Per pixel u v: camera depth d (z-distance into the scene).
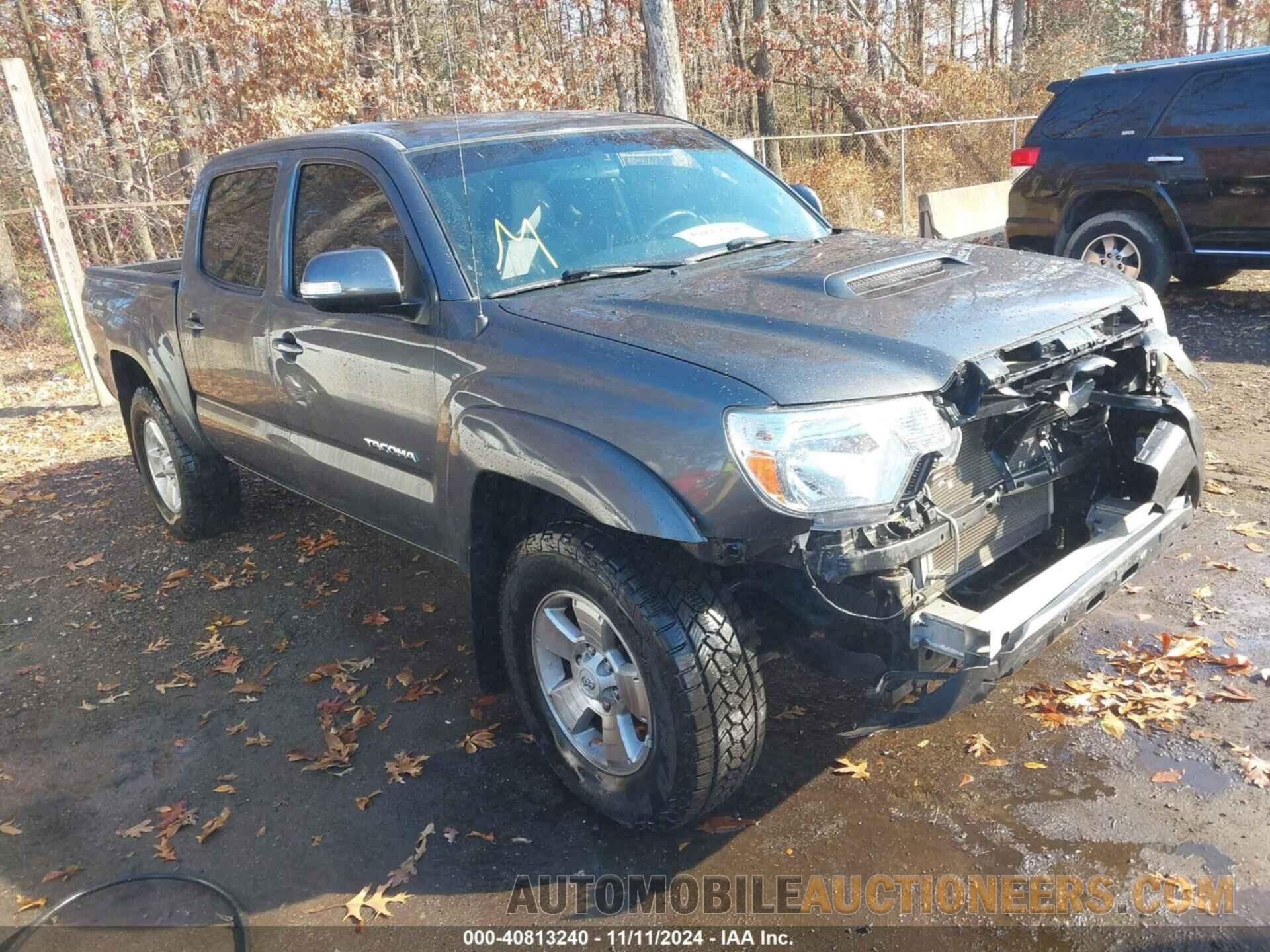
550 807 3.19
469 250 3.37
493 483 3.11
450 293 3.27
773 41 21.19
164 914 2.86
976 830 2.90
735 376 2.53
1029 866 2.74
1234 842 2.75
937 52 24.25
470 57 20.47
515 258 3.41
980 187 12.29
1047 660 3.71
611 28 21.56
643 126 4.23
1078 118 8.68
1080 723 3.33
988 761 3.19
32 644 4.67
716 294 3.04
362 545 5.41
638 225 3.72
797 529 2.42
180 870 3.05
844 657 2.68
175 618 4.79
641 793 2.85
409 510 3.61
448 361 3.21
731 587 2.72
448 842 3.06
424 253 3.36
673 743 2.66
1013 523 3.15
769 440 2.43
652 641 2.62
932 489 2.80
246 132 14.59
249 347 4.31
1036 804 2.97
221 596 4.97
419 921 2.76
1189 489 3.48
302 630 4.54
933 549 2.62
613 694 2.91
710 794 2.73
